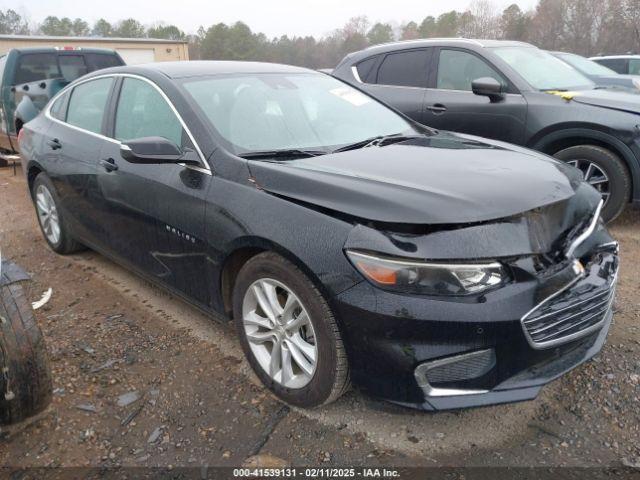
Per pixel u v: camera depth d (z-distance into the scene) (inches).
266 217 100.0
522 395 86.7
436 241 84.3
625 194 191.2
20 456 95.1
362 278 86.6
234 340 130.4
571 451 93.3
